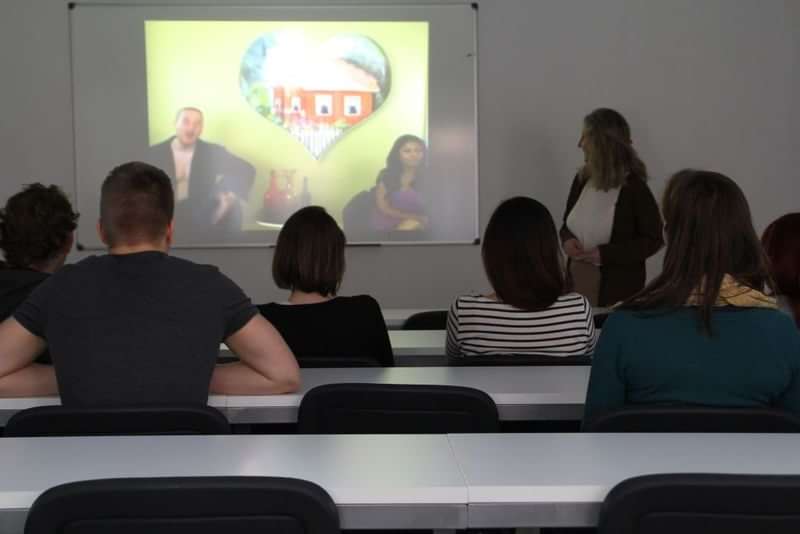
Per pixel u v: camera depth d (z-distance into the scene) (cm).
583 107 535
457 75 531
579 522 124
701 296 166
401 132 534
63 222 230
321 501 115
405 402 177
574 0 530
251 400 189
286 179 534
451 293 541
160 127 527
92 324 172
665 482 116
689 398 167
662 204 178
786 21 536
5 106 523
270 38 528
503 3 529
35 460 135
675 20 534
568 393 192
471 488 123
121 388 170
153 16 523
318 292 240
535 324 223
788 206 546
